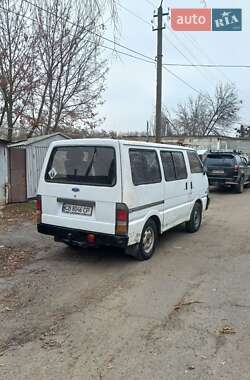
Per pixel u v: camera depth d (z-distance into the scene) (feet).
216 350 11.59
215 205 44.65
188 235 27.68
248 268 19.92
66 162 20.02
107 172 18.66
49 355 11.30
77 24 47.78
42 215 20.67
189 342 12.07
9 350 11.58
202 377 10.21
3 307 14.65
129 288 16.78
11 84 53.36
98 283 17.35
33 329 12.90
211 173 58.13
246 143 136.26
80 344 11.95
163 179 22.41
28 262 20.35
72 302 15.19
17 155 40.81
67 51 56.90
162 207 22.34
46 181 20.49
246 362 10.93
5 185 39.29
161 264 20.38
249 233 28.58
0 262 20.27
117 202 18.33
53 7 50.03
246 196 54.80
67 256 21.48
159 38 61.57
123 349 11.66
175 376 10.26
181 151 25.99
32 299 15.46
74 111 60.64
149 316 13.97
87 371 10.50
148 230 21.01
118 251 22.57
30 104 56.29
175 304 15.10
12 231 27.76
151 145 21.47
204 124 199.11
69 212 19.76
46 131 58.85
